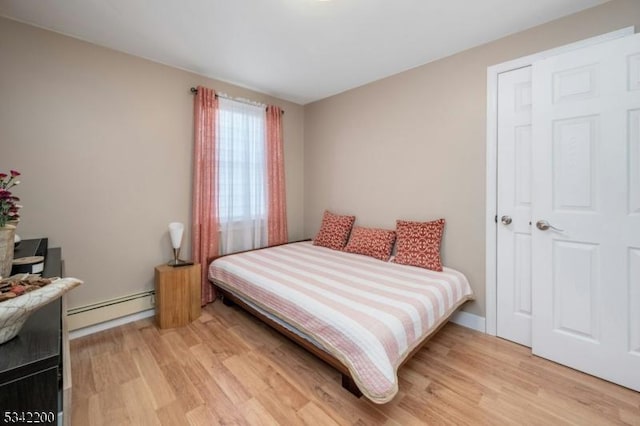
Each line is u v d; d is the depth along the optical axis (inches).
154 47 88.4
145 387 62.4
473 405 57.0
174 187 103.5
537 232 73.7
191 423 52.9
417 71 101.6
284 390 61.9
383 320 57.2
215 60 97.3
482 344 80.8
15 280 32.7
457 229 93.0
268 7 68.9
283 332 75.1
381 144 114.4
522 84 79.1
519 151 80.2
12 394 24.6
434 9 69.7
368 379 51.0
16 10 69.5
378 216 117.0
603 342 64.4
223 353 76.2
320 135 141.4
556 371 68.0
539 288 73.7
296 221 149.9
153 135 97.7
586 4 67.7
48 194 78.7
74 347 78.3
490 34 80.7
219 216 115.0
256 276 85.0
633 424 52.1
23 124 74.7
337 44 86.6
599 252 64.7
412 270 90.4
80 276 84.5
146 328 90.0
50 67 78.0
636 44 59.3
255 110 125.2
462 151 91.1
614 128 62.1
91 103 85.0
